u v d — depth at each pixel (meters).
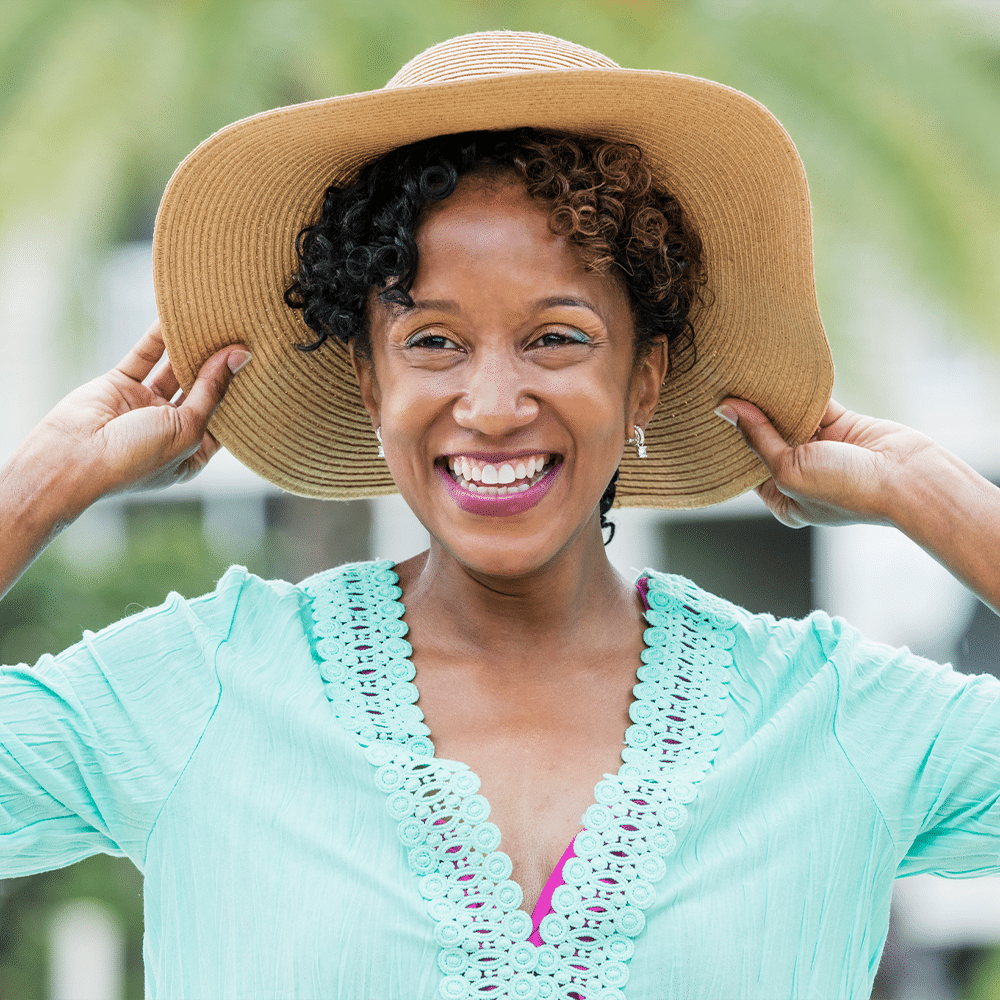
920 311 13.59
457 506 3.32
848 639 3.66
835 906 3.28
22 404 14.06
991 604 3.58
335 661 3.49
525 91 3.18
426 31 12.66
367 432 4.12
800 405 3.88
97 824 3.41
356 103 3.22
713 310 3.86
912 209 12.88
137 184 14.02
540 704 3.47
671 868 3.20
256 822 3.23
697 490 4.22
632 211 3.43
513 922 3.08
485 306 3.24
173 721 3.38
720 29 13.20
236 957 3.14
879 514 3.72
